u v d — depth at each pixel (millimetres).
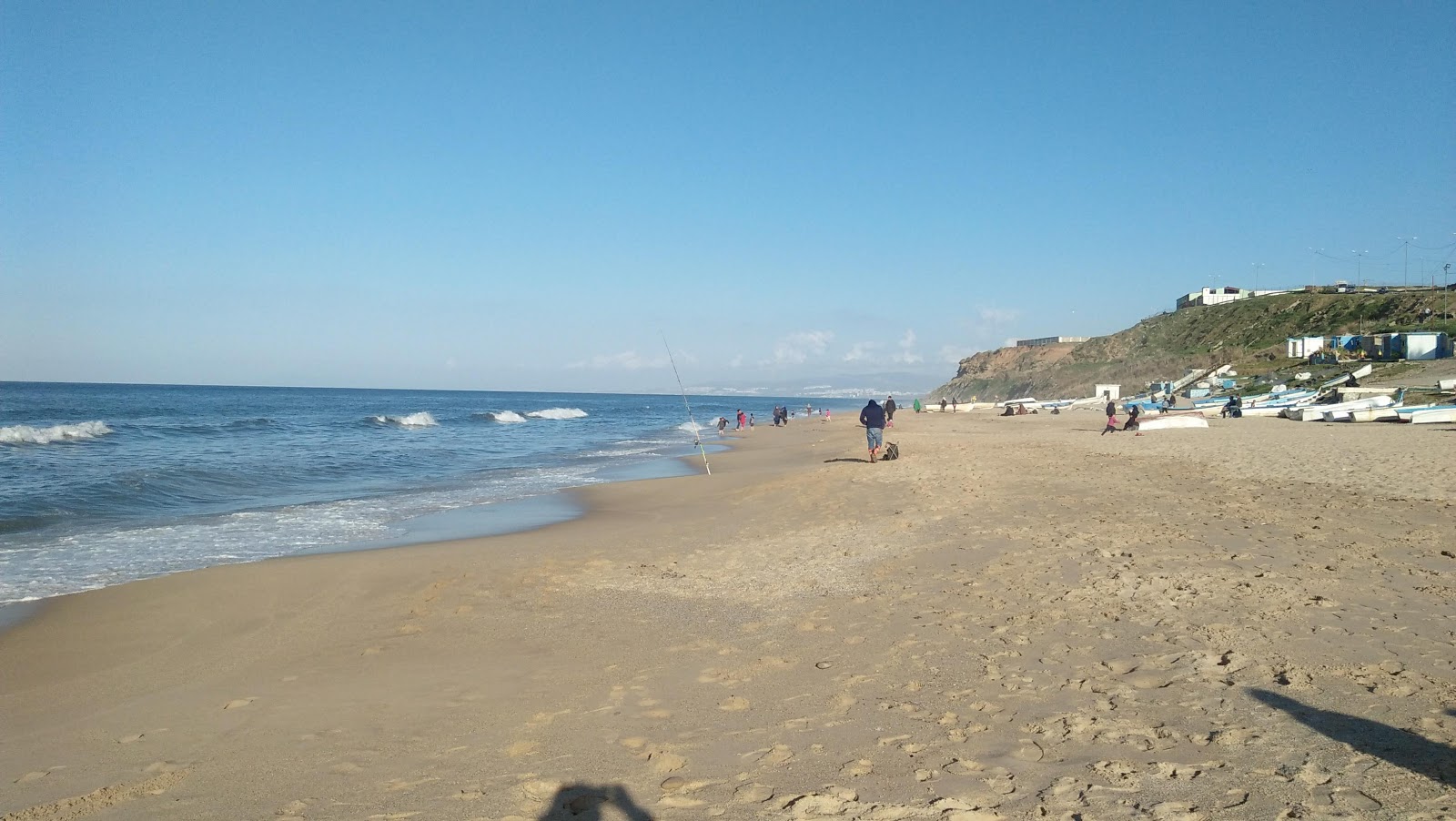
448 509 15742
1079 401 65375
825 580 8391
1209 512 10992
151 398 100875
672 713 4957
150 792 4102
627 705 5125
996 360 129250
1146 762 3910
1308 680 4832
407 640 6918
